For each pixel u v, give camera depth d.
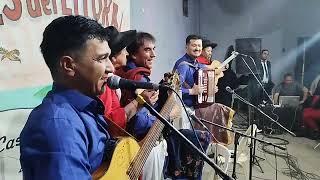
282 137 5.41
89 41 0.94
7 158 1.52
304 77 7.46
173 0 5.40
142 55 2.03
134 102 1.64
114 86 1.26
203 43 3.94
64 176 0.80
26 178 0.85
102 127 1.05
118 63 1.73
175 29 5.60
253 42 7.77
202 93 3.08
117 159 1.11
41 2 1.77
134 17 3.51
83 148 0.88
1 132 1.49
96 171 1.02
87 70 0.96
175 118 2.04
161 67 4.71
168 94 1.90
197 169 2.20
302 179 3.68
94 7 2.34
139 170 1.31
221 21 7.97
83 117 0.95
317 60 7.45
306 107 5.67
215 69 3.62
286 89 6.28
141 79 1.80
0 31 1.51
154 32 4.33
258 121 5.29
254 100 6.02
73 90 0.96
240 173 3.39
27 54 1.66
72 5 2.06
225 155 2.82
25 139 0.86
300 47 7.53
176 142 2.07
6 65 1.53
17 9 1.60
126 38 1.74
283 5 7.60
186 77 3.09
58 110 0.88
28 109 1.64
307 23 7.48
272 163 4.13
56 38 0.94
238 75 7.18
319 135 5.43
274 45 7.73
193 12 7.32
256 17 7.79
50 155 0.82
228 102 5.32
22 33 1.63
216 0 7.96
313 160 4.34
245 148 3.09
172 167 2.13
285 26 7.63
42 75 1.74
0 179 1.49
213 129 3.10
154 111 1.42
